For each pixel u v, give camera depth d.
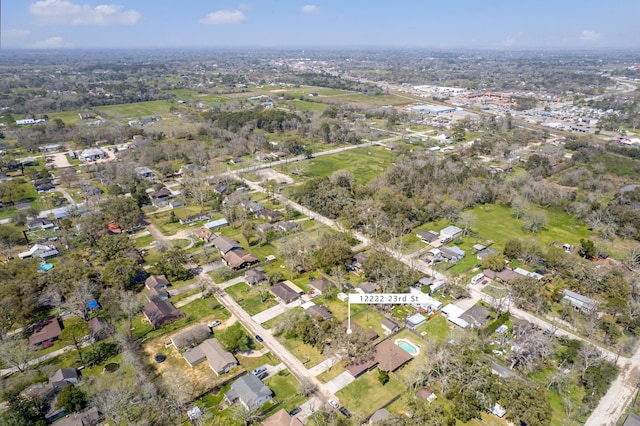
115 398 67.12
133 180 176.75
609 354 82.00
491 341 85.44
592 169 194.00
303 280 110.12
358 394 72.44
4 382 73.56
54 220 144.75
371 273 105.44
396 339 87.56
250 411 66.31
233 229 139.50
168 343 85.69
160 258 119.19
